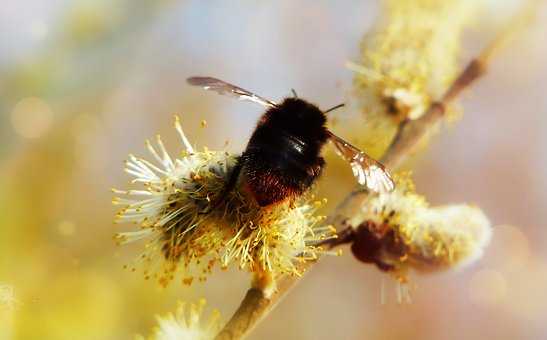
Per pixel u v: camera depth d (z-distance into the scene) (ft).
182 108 1.10
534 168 1.20
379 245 0.67
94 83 1.07
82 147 1.05
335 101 1.11
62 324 0.91
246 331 0.63
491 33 0.80
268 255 0.64
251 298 0.64
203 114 1.11
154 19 1.10
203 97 1.12
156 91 1.11
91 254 0.99
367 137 0.75
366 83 0.75
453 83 0.74
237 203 0.64
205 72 1.14
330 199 0.88
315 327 1.15
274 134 0.65
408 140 0.73
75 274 0.95
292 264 0.64
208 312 0.99
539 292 1.19
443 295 1.18
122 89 1.09
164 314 0.97
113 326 0.94
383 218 0.67
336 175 0.88
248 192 0.64
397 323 1.16
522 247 1.19
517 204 1.20
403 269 0.68
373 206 0.68
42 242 0.98
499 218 1.20
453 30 0.77
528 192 1.20
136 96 1.10
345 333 1.15
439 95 0.75
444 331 1.17
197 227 0.64
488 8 0.79
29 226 0.98
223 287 1.00
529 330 1.18
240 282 1.01
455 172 1.18
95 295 0.94
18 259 0.95
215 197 0.64
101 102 1.08
